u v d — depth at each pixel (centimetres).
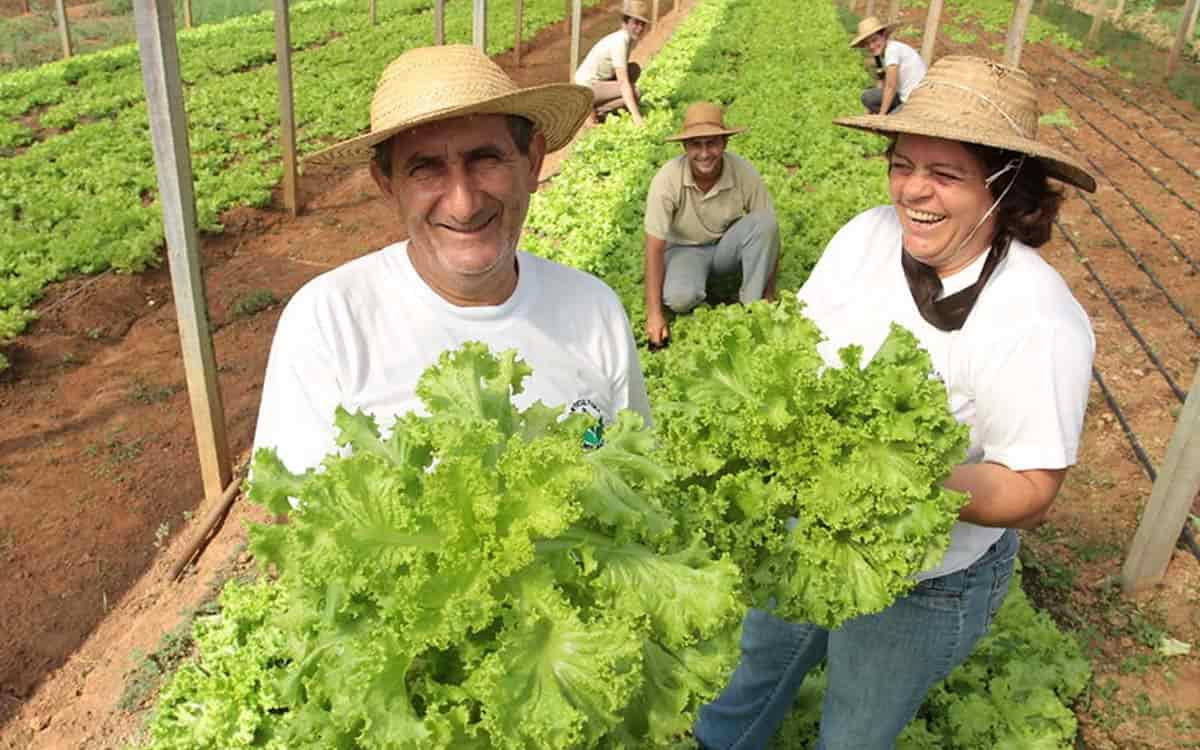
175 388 784
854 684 315
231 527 593
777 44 2109
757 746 379
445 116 233
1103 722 451
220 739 395
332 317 257
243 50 2111
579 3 1605
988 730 436
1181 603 520
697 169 708
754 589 234
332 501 171
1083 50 2198
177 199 527
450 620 161
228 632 436
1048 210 265
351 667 168
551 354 278
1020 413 256
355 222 1170
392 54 2125
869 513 227
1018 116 259
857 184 1146
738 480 231
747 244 738
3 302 873
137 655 488
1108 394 718
